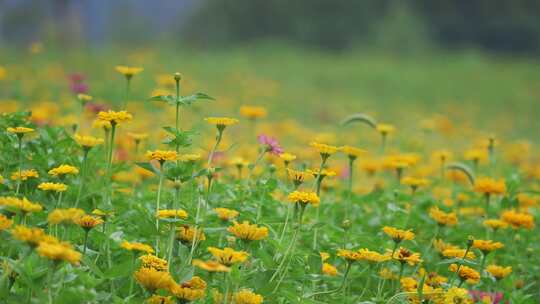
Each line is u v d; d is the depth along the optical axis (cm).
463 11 4797
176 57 2258
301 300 358
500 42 4800
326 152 409
